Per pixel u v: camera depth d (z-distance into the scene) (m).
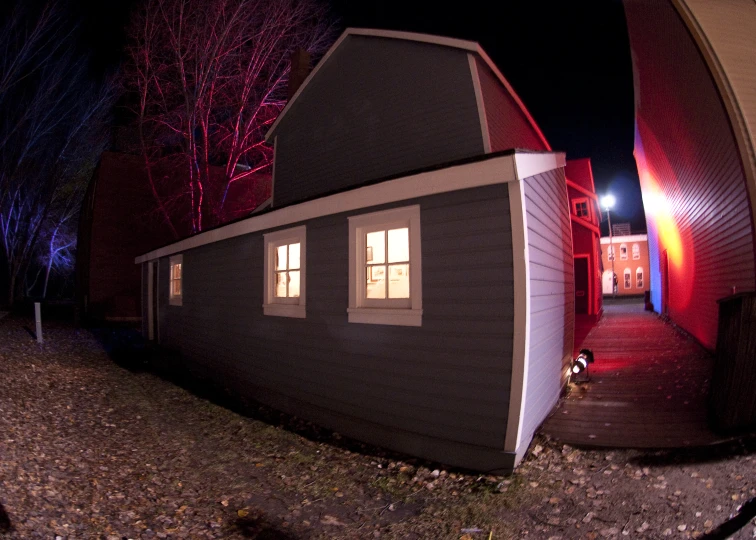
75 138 28.72
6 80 23.11
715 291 9.87
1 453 5.16
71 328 18.86
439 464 5.66
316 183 10.73
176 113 18.38
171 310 13.52
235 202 22.81
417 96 8.88
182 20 17.23
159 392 9.70
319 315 7.25
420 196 5.80
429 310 5.71
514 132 10.08
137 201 22.14
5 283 31.84
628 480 4.81
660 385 8.03
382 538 4.20
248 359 9.20
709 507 4.09
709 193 9.59
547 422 6.53
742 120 7.10
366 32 9.55
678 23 8.14
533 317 5.57
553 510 4.43
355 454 6.22
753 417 5.20
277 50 18.19
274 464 5.96
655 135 13.03
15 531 3.65
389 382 6.16
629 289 46.59
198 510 4.66
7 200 29.00
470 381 5.37
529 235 5.38
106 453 5.95
